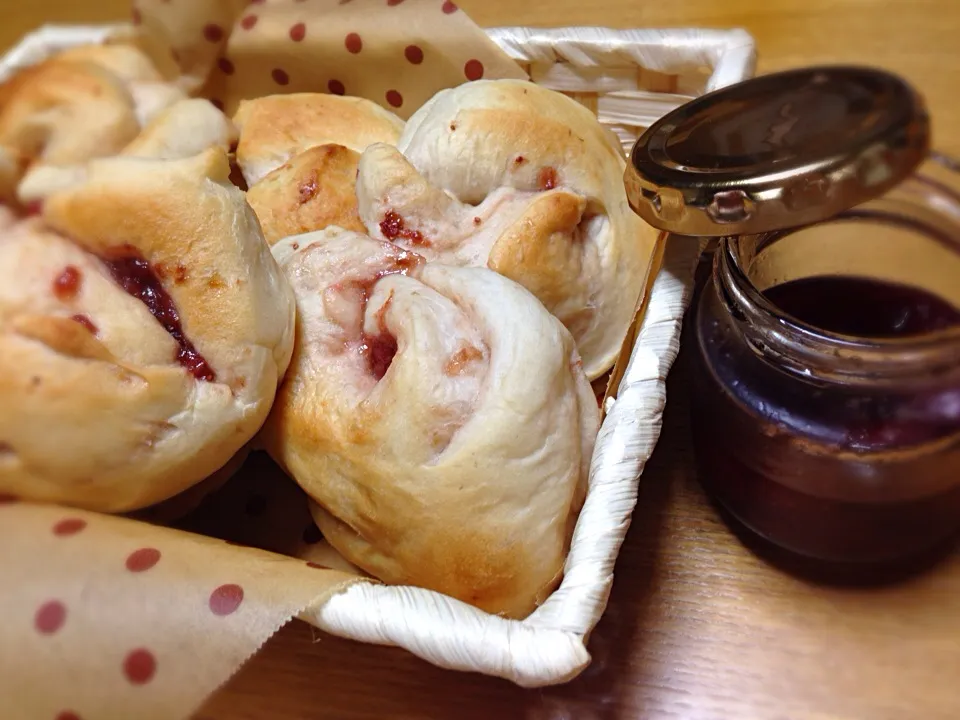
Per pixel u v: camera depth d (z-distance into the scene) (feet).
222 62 0.97
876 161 0.49
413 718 0.62
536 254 0.69
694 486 0.72
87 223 0.58
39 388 0.55
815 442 0.57
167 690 0.51
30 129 0.78
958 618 0.62
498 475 0.57
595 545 0.53
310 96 0.88
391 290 0.63
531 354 0.59
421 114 0.80
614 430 0.58
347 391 0.62
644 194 0.60
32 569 0.54
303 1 0.94
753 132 0.58
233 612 0.51
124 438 0.57
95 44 0.94
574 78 0.89
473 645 0.49
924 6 1.05
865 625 0.63
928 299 0.64
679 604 0.65
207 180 0.60
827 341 0.54
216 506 0.73
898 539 0.61
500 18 1.20
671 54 0.82
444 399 0.58
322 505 0.64
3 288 0.56
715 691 0.61
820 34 1.06
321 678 0.64
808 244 0.71
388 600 0.51
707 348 0.65
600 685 0.62
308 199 0.76
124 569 0.53
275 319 0.62
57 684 0.51
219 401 0.59
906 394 0.56
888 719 0.59
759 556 0.67
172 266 0.59
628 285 0.75
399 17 0.88
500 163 0.73
